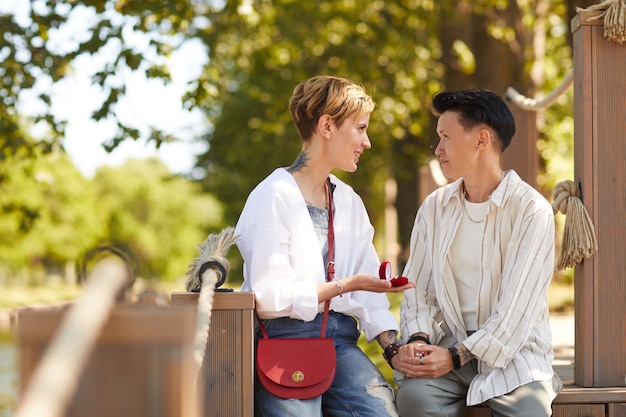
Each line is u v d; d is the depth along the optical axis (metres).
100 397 1.99
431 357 4.08
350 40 17.77
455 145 4.23
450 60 14.74
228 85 19.88
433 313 4.39
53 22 10.86
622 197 4.49
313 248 4.11
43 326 2.12
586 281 4.47
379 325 4.30
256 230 4.06
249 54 18.41
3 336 2.23
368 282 4.01
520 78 14.46
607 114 4.48
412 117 18.69
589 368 4.47
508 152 8.04
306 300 3.92
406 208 18.66
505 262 4.16
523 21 15.66
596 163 4.48
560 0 16.56
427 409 4.09
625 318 4.48
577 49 4.55
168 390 2.01
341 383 4.12
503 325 4.02
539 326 4.19
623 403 4.34
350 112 4.23
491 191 4.26
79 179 49.75
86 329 1.67
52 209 47.03
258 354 3.94
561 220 14.62
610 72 4.49
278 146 21.14
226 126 21.52
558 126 19.41
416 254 4.48
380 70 17.86
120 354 2.00
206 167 22.98
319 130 4.24
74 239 49.34
